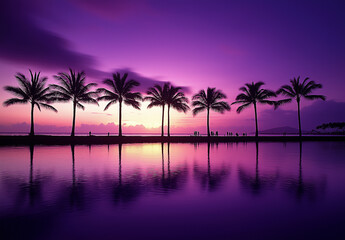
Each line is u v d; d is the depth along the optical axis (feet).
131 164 38.29
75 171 31.83
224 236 12.42
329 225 13.84
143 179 26.63
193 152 59.88
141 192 21.09
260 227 13.58
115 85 110.01
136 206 17.30
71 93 101.71
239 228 13.46
